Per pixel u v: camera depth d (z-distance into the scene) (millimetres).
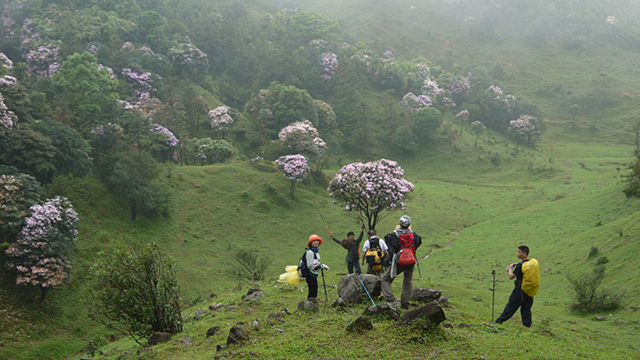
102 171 52719
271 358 7070
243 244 51562
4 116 43781
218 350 8117
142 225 48188
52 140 45875
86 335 32156
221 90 131625
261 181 66812
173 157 75062
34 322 31344
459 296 17906
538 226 52062
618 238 28406
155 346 10023
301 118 105750
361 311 10047
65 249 35625
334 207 65000
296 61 141375
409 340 7199
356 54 153250
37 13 125562
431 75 163500
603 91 159125
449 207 71500
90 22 116875
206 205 57656
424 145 118188
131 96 98250
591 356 7633
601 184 81625
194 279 42000
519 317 12805
